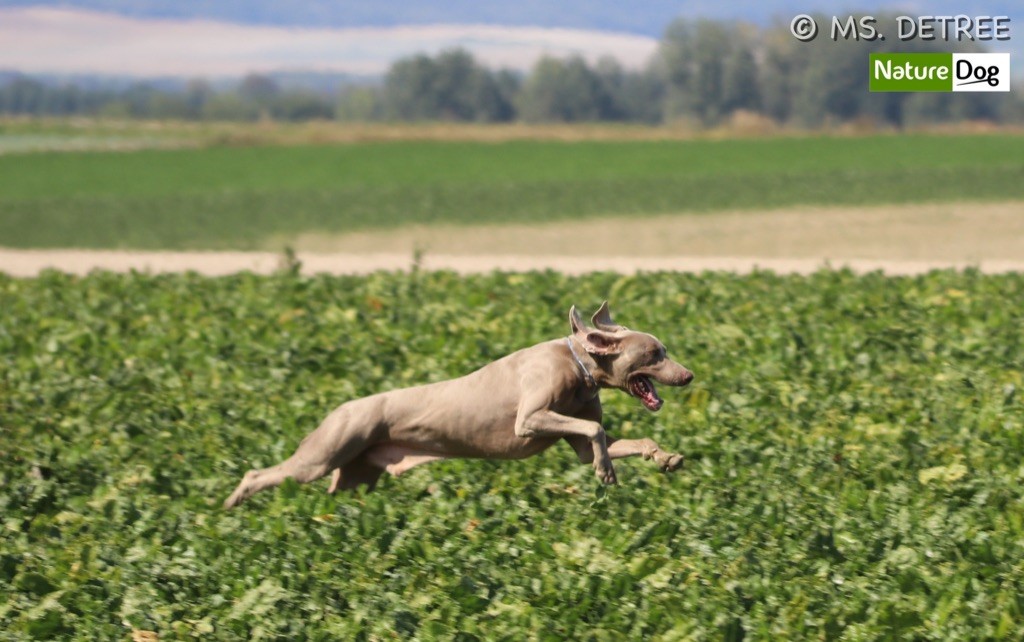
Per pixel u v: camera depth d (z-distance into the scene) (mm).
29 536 32094
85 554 30281
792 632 25641
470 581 28000
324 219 135375
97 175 196250
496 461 37219
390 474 36062
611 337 31406
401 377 46344
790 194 149000
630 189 159875
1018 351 49312
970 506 32812
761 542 30375
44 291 69625
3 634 26797
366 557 30109
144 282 71438
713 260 93938
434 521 32188
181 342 54031
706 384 44375
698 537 30688
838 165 190250
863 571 28938
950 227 118750
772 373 46031
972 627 25719
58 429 40906
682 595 27375
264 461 37312
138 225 132250
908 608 26297
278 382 46750
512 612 26891
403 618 26719
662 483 35125
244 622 26766
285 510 32969
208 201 154625
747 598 27062
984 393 42875
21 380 48062
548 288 66312
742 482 34906
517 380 31969
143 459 38312
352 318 57781
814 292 63969
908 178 163500
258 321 57156
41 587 28797
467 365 47250
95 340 54250
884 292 63562
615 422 40406
